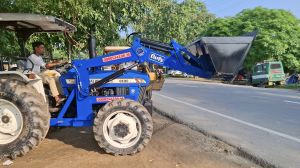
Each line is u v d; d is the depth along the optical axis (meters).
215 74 7.14
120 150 6.43
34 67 7.62
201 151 6.85
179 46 7.21
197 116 10.98
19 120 6.25
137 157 6.38
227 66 6.97
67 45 12.15
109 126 6.45
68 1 9.38
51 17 6.80
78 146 7.11
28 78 6.43
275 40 42.91
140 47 7.04
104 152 6.67
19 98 6.17
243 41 6.91
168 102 14.66
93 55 7.54
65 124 6.94
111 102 6.49
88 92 6.93
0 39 9.43
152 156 6.45
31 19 6.67
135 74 7.18
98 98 6.96
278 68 34.28
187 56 7.22
